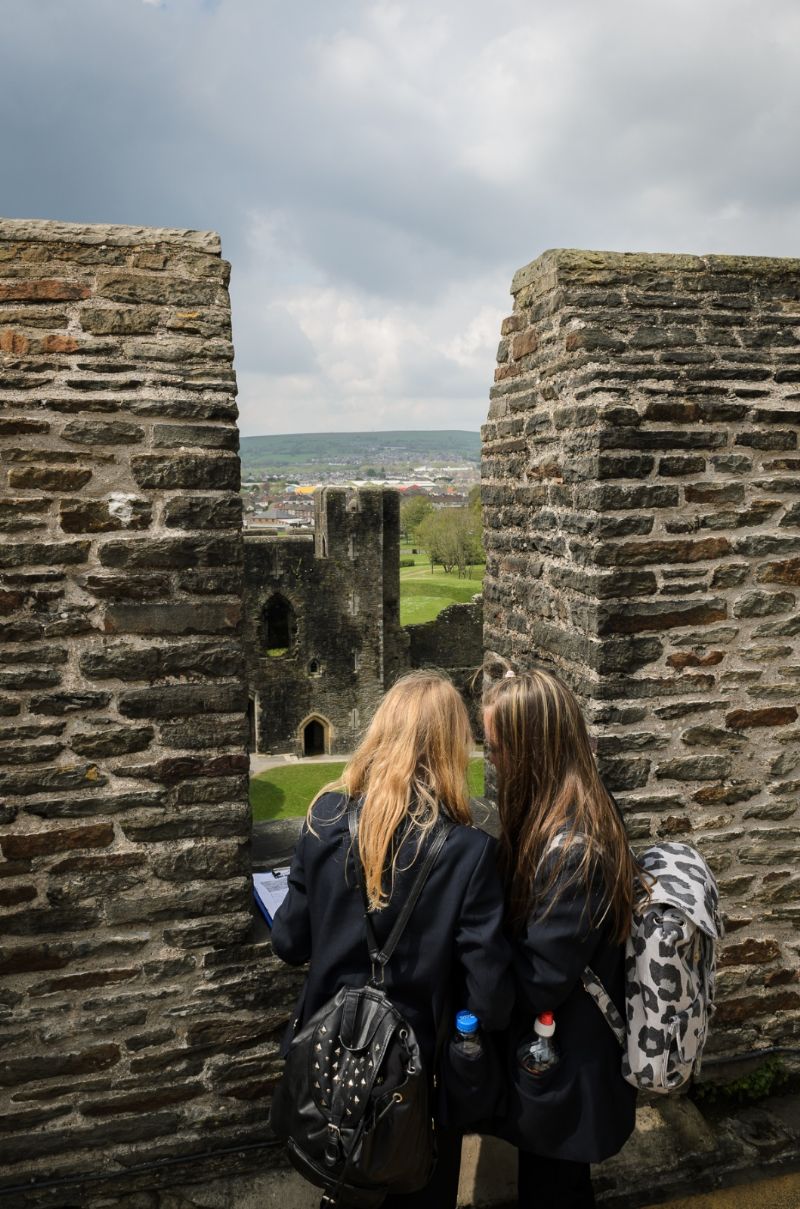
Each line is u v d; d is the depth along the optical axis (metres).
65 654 3.00
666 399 3.49
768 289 3.73
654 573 3.52
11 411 2.92
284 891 3.49
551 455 3.85
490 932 2.21
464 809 2.34
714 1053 3.82
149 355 3.04
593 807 2.34
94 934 3.11
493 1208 3.13
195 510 3.06
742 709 3.67
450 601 56.81
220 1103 3.30
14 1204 3.12
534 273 3.97
